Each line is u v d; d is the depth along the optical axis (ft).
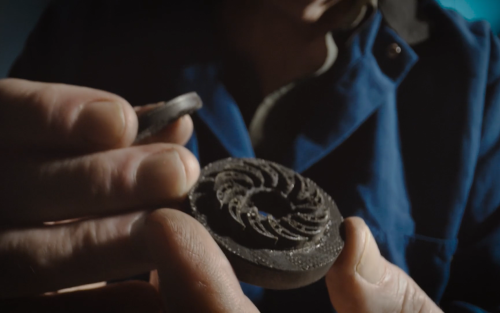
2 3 1.17
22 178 0.63
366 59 0.94
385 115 0.95
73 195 0.63
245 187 0.68
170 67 0.96
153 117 0.67
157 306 0.71
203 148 0.94
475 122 0.96
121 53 1.03
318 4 0.94
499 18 1.23
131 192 0.63
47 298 0.68
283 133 0.98
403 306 0.70
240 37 1.02
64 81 1.10
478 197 0.99
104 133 0.63
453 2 1.22
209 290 0.58
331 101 0.94
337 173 0.96
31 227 0.64
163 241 0.59
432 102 0.99
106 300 0.70
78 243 0.63
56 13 1.15
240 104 1.04
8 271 0.63
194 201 0.65
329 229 0.68
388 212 0.94
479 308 0.94
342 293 0.68
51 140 0.63
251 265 0.62
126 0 1.07
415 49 1.03
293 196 0.69
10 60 1.25
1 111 0.63
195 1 1.01
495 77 1.03
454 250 0.96
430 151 0.98
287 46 1.01
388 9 0.98
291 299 0.92
